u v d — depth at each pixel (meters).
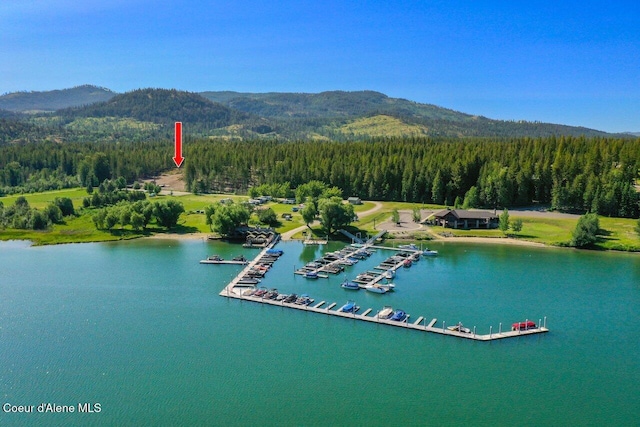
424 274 149.25
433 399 80.19
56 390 81.50
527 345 99.00
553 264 162.00
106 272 149.25
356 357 93.56
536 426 73.88
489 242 195.88
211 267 156.00
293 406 77.75
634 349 97.69
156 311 116.00
